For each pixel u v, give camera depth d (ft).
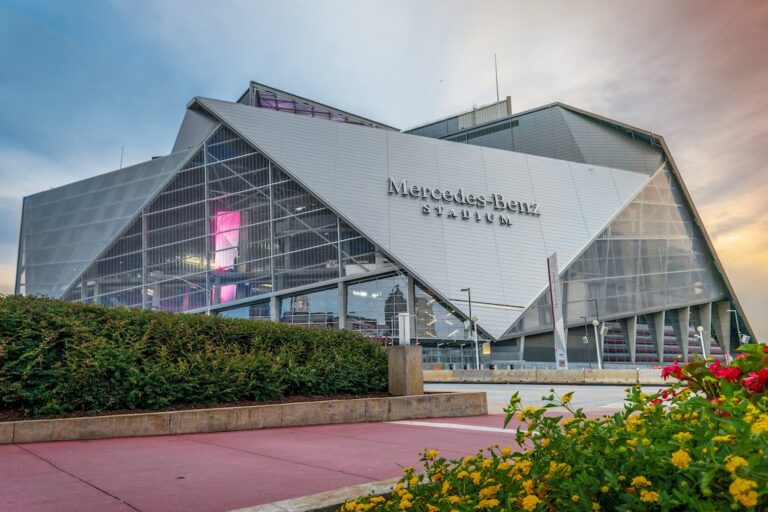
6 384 27.84
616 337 271.28
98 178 292.40
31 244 297.74
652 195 282.97
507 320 231.71
